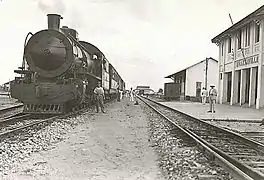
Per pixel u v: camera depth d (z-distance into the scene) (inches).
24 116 614.9
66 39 679.1
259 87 1033.5
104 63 1019.3
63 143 378.0
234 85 1315.2
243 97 1228.5
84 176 250.2
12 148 331.9
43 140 387.5
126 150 349.7
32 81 680.4
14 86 653.3
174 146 370.6
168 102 1702.8
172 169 267.1
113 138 424.5
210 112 916.0
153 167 280.4
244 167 256.8
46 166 274.4
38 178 240.5
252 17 1004.6
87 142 390.6
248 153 341.7
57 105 657.6
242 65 1214.3
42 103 645.3
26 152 321.7
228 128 563.5
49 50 665.0
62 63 673.0
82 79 727.7
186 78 2134.6
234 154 334.0
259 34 1056.2
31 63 678.5
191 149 350.0
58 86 642.2
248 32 1173.1
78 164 285.4
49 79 682.2
